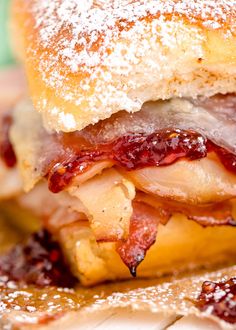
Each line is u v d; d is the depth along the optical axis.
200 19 0.21
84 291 0.22
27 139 0.23
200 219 0.22
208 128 0.21
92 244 0.22
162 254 0.22
